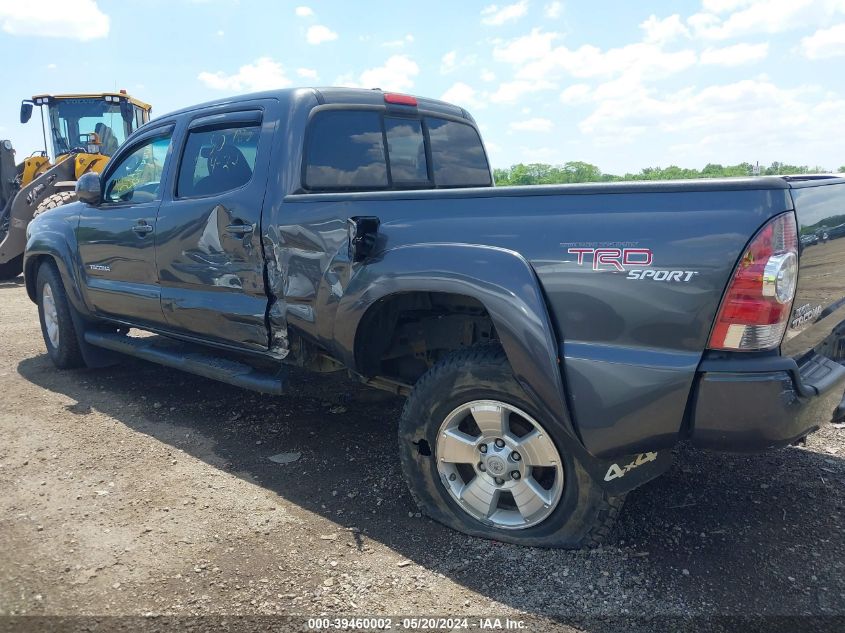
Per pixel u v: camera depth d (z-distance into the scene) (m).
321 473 3.58
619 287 2.36
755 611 2.36
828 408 2.47
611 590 2.49
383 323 3.21
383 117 4.11
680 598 2.44
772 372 2.18
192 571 2.66
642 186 2.33
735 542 2.79
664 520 2.97
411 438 2.97
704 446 2.32
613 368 2.37
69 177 11.14
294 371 5.39
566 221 2.47
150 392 5.00
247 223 3.58
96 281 4.87
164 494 3.34
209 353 4.36
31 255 5.51
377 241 2.96
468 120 4.94
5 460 3.76
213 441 4.04
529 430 2.78
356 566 2.68
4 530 2.98
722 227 2.19
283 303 3.50
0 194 11.91
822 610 2.36
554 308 2.49
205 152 4.01
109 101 11.89
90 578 2.61
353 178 3.87
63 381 5.31
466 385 2.75
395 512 3.13
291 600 2.47
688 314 2.25
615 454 2.44
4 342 6.75
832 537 2.81
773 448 2.30
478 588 2.53
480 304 2.99
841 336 2.80
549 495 2.69
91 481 3.49
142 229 4.30
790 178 2.32
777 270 2.14
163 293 4.24
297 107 3.60
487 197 2.68
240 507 3.20
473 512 2.88
